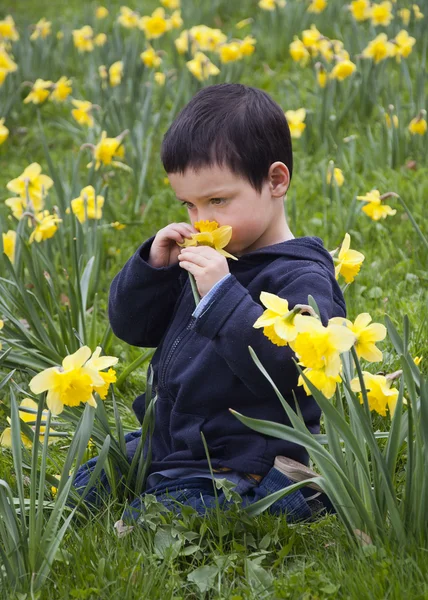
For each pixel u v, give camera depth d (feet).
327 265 8.64
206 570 7.50
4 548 7.62
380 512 7.64
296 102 23.65
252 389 8.12
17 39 29.53
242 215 8.38
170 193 18.95
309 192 18.13
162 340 9.29
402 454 9.57
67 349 12.21
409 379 7.21
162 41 31.48
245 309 7.97
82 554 7.63
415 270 14.46
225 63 24.71
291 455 8.45
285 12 30.27
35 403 9.79
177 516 8.16
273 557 7.92
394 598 6.73
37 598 7.09
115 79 23.24
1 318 13.41
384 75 22.48
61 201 15.80
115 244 16.96
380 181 17.89
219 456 8.56
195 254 8.16
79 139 23.94
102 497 8.93
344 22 30.09
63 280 15.16
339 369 6.68
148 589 7.14
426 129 19.21
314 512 8.54
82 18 37.58
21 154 24.22
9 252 14.35
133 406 9.68
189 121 8.34
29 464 9.32
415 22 25.82
